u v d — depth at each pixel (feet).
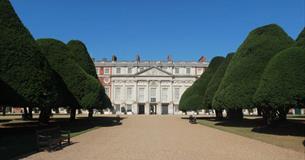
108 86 336.49
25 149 51.21
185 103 168.45
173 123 136.67
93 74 136.77
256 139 68.23
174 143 61.62
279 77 72.33
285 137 71.51
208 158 43.75
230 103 98.37
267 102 74.28
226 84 104.47
